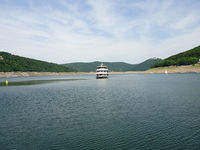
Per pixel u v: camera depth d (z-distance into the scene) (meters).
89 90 58.97
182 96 41.38
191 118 23.53
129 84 82.12
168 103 33.44
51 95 47.28
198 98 38.28
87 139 17.56
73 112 27.94
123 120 23.30
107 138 17.70
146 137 17.73
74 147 15.90
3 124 22.41
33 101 38.00
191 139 16.98
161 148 15.34
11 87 73.12
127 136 18.09
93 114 26.55
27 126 21.58
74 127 21.02
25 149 15.60
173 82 84.75
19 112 28.27
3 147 16.03
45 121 23.47
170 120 22.88
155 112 26.94
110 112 27.52
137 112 27.16
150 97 41.06
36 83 96.56
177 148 15.26
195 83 75.81
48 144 16.58
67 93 51.22
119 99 39.25
